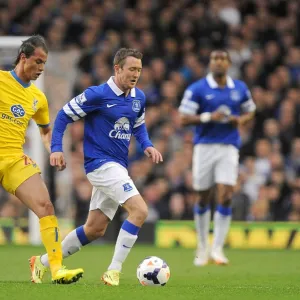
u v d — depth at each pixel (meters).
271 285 26.14
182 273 31.31
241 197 47.72
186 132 54.47
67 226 47.00
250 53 61.41
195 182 36.12
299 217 48.28
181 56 61.03
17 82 24.00
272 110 55.72
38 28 62.22
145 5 63.34
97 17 62.88
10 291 21.09
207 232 35.94
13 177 23.70
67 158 54.69
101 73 57.41
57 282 23.12
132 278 28.75
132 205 24.42
